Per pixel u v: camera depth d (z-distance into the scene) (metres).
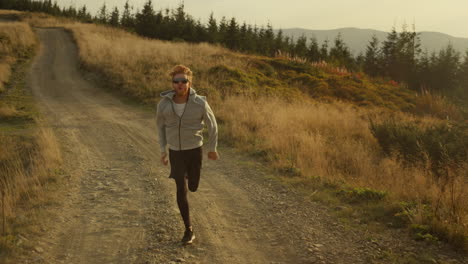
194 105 3.47
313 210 4.68
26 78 21.28
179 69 3.39
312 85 22.05
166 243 3.80
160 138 3.63
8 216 4.35
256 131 9.80
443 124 8.77
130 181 6.14
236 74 19.23
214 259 3.47
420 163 6.89
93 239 3.94
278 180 6.04
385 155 8.37
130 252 3.62
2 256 3.39
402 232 3.85
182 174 3.60
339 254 3.49
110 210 4.82
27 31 36.53
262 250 3.66
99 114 13.10
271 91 18.05
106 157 7.74
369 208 4.58
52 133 9.46
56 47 32.91
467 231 3.52
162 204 5.03
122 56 23.34
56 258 3.50
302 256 3.50
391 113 15.00
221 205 5.00
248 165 7.02
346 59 59.94
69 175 6.41
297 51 63.62
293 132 8.93
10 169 7.25
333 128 10.70
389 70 53.62
